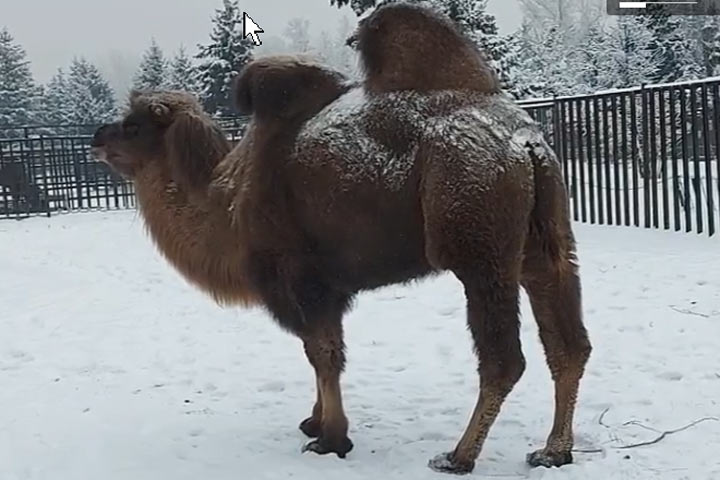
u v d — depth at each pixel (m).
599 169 13.26
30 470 4.76
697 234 11.41
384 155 4.52
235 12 30.20
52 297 10.57
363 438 5.12
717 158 11.13
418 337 7.52
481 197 4.25
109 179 24.94
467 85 4.55
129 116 5.57
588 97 13.31
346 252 4.73
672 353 6.43
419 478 4.46
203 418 5.62
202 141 5.32
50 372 6.97
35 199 23.50
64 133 56.03
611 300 8.20
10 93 57.56
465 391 5.98
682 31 32.97
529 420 5.27
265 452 4.95
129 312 9.39
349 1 17.53
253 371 6.74
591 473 4.39
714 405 5.30
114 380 6.66
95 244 15.97
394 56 4.65
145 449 5.04
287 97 4.93
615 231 12.37
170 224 5.41
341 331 4.98
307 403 5.92
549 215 4.45
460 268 4.32
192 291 10.53
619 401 5.46
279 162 4.80
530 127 4.50
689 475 4.32
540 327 4.63
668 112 13.53
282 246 4.85
